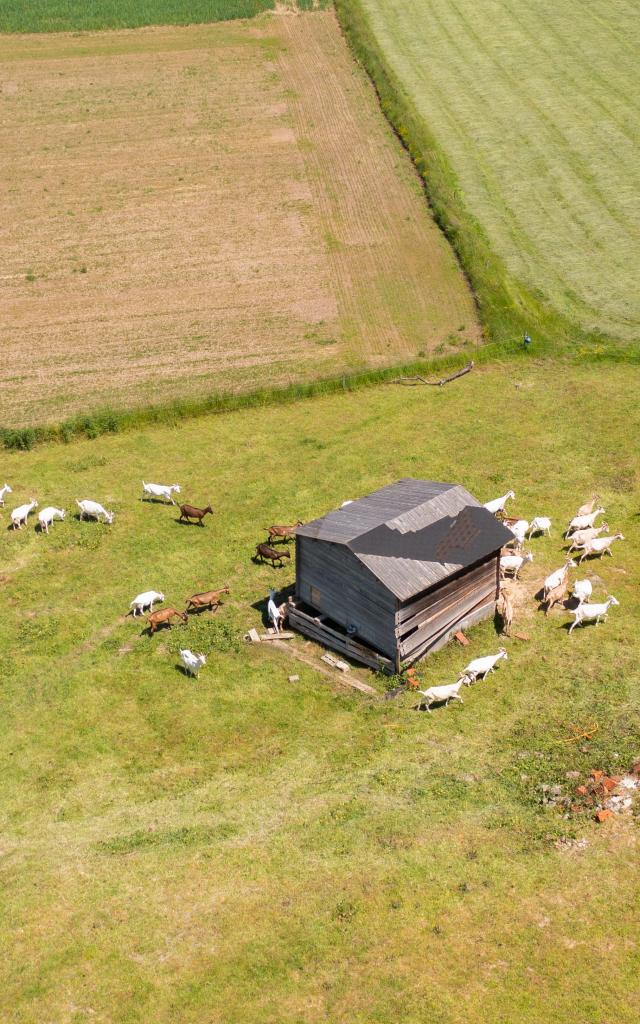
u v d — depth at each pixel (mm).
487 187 67250
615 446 43844
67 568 37625
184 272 60781
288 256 61750
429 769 27234
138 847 25375
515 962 21516
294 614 33312
